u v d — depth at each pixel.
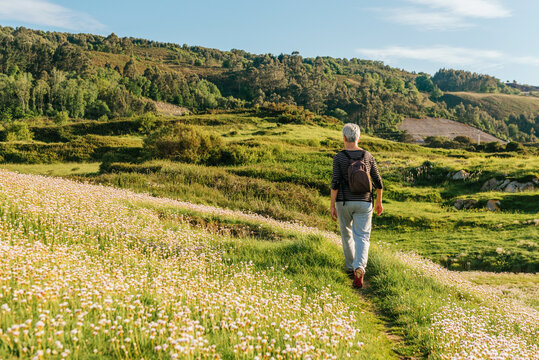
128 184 25.33
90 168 39.19
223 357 3.15
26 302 3.31
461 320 5.40
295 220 22.58
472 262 16.45
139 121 76.88
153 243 8.62
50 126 79.00
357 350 3.91
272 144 50.31
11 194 9.87
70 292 3.59
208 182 27.34
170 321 3.52
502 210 25.14
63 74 164.62
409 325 5.32
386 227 23.31
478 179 31.52
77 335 2.95
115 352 2.84
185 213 13.39
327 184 31.12
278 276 6.84
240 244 9.28
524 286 12.66
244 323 3.54
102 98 154.50
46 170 37.97
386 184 32.22
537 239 18.25
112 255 7.05
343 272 7.39
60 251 5.74
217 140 39.78
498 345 4.18
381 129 163.75
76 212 9.71
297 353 3.06
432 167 35.03
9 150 46.66
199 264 6.90
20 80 139.12
